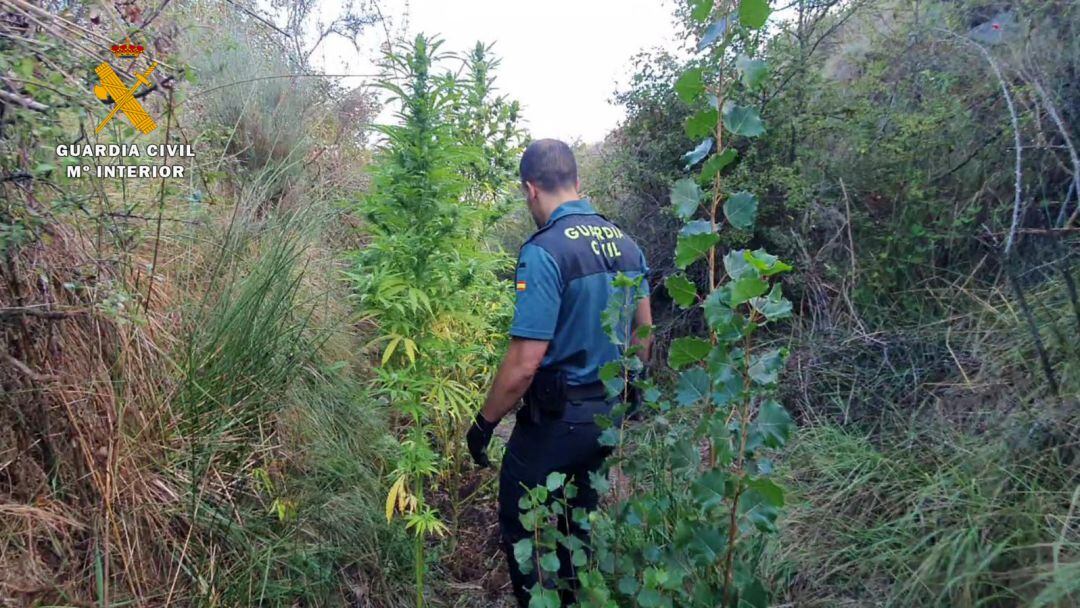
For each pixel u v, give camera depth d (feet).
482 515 11.02
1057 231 11.03
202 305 9.24
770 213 15.81
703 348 5.62
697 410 9.23
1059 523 7.50
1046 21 13.29
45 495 6.97
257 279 9.68
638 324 8.32
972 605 7.29
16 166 6.21
